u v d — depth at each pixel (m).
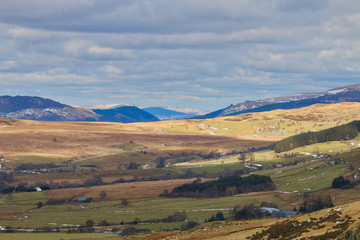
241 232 101.06
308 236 75.81
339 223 76.12
